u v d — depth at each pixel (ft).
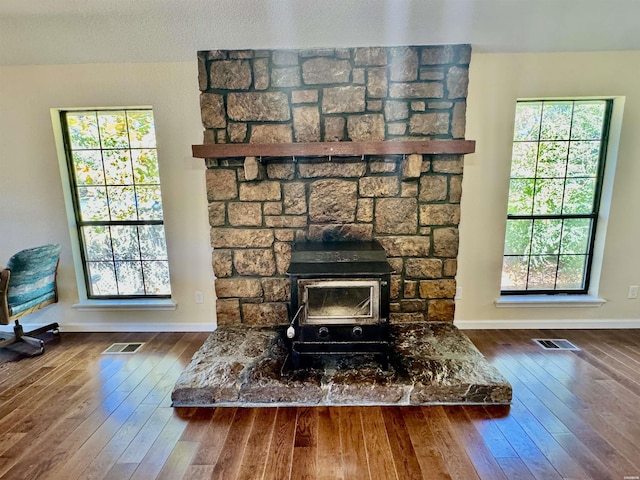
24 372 8.52
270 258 9.86
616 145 9.61
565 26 8.23
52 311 10.76
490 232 10.00
